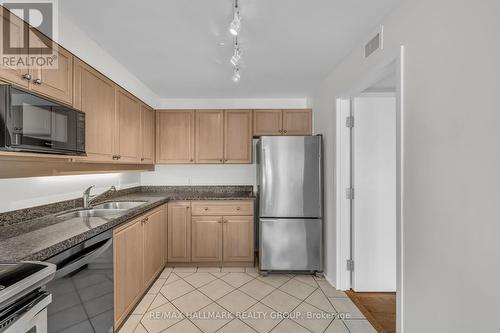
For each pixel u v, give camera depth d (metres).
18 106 1.16
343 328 1.85
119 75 2.37
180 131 3.30
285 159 2.73
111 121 2.16
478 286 0.99
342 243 2.42
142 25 1.72
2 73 1.19
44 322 0.98
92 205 2.23
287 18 1.65
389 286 2.40
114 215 1.80
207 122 3.32
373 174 2.41
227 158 3.32
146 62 2.34
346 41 1.96
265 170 2.73
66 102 1.61
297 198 2.72
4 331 0.78
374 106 2.42
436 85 1.20
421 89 1.30
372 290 2.39
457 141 1.09
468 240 1.03
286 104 3.57
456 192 1.09
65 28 1.63
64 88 1.59
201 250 2.99
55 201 1.90
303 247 2.71
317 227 2.71
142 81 2.86
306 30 1.80
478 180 0.99
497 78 0.92
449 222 1.12
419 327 1.30
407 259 1.39
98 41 1.94
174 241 2.98
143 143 2.88
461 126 1.07
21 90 1.17
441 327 1.16
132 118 2.58
